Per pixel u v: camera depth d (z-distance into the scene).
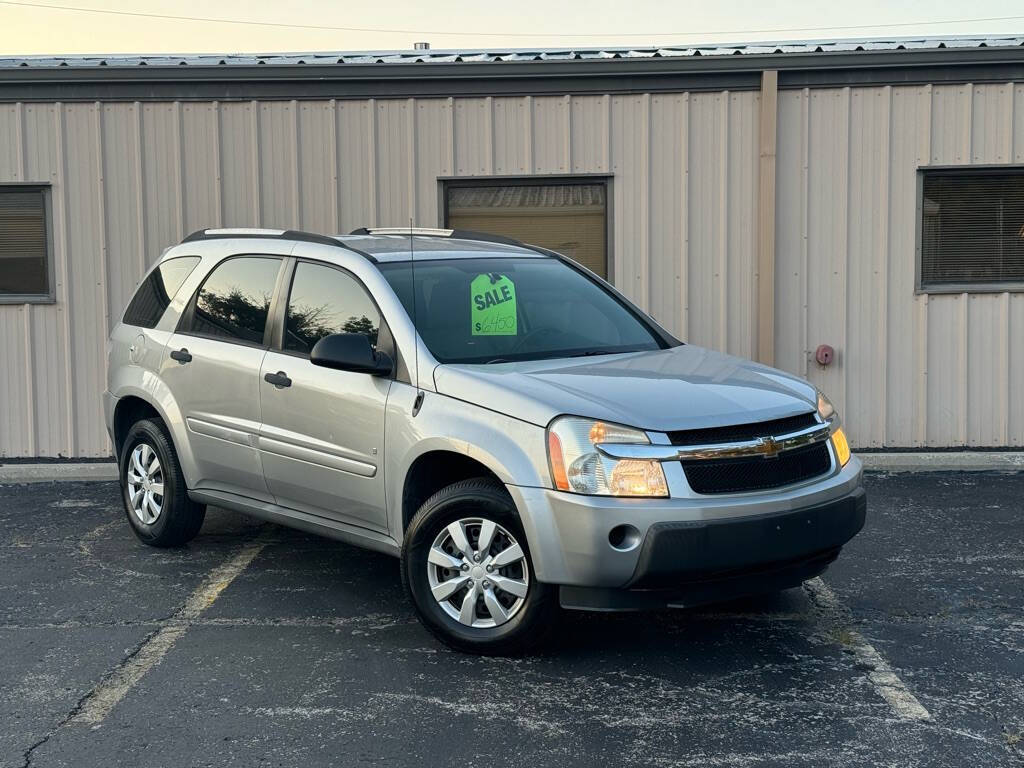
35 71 9.77
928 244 9.81
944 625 5.57
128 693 4.79
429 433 5.21
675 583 4.79
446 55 10.24
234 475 6.38
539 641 5.07
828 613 5.79
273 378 6.04
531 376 5.25
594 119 9.80
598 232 9.96
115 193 9.96
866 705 4.59
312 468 5.85
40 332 10.06
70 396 10.09
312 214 9.95
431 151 9.88
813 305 9.84
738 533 4.76
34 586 6.36
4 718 4.54
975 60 9.49
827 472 5.23
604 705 4.62
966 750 4.17
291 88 9.84
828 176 9.74
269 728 4.42
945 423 9.87
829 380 9.88
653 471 4.75
